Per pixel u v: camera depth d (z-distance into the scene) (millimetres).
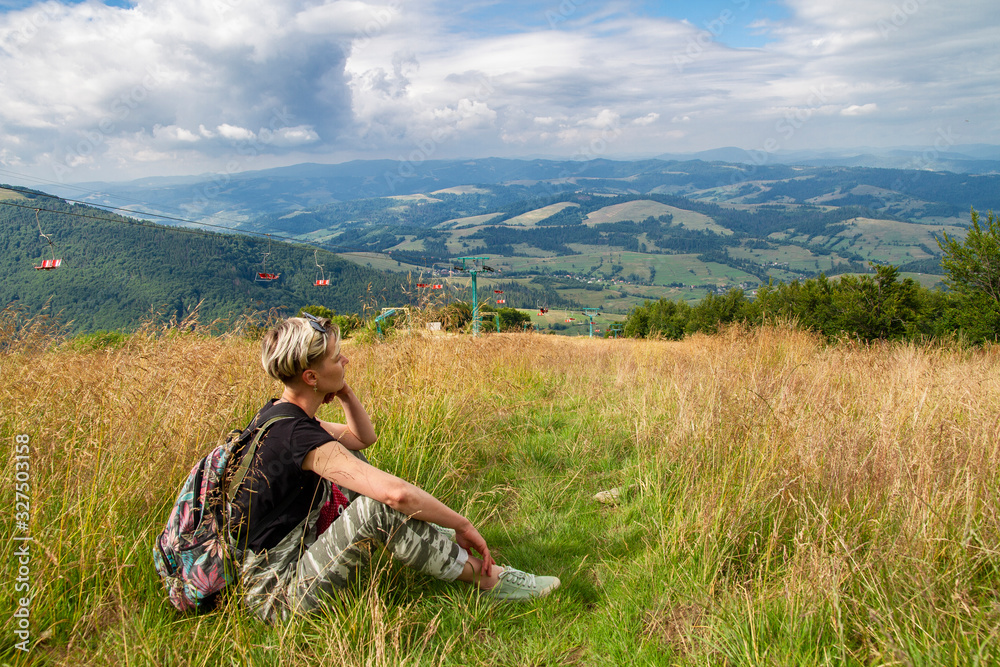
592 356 9117
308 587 1947
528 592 2266
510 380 6250
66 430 2527
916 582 1885
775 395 3484
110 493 2244
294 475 1906
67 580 1996
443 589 2238
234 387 3307
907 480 2387
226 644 1809
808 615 1825
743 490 2656
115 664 1717
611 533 2850
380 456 3443
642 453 3758
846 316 17906
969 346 6844
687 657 1820
